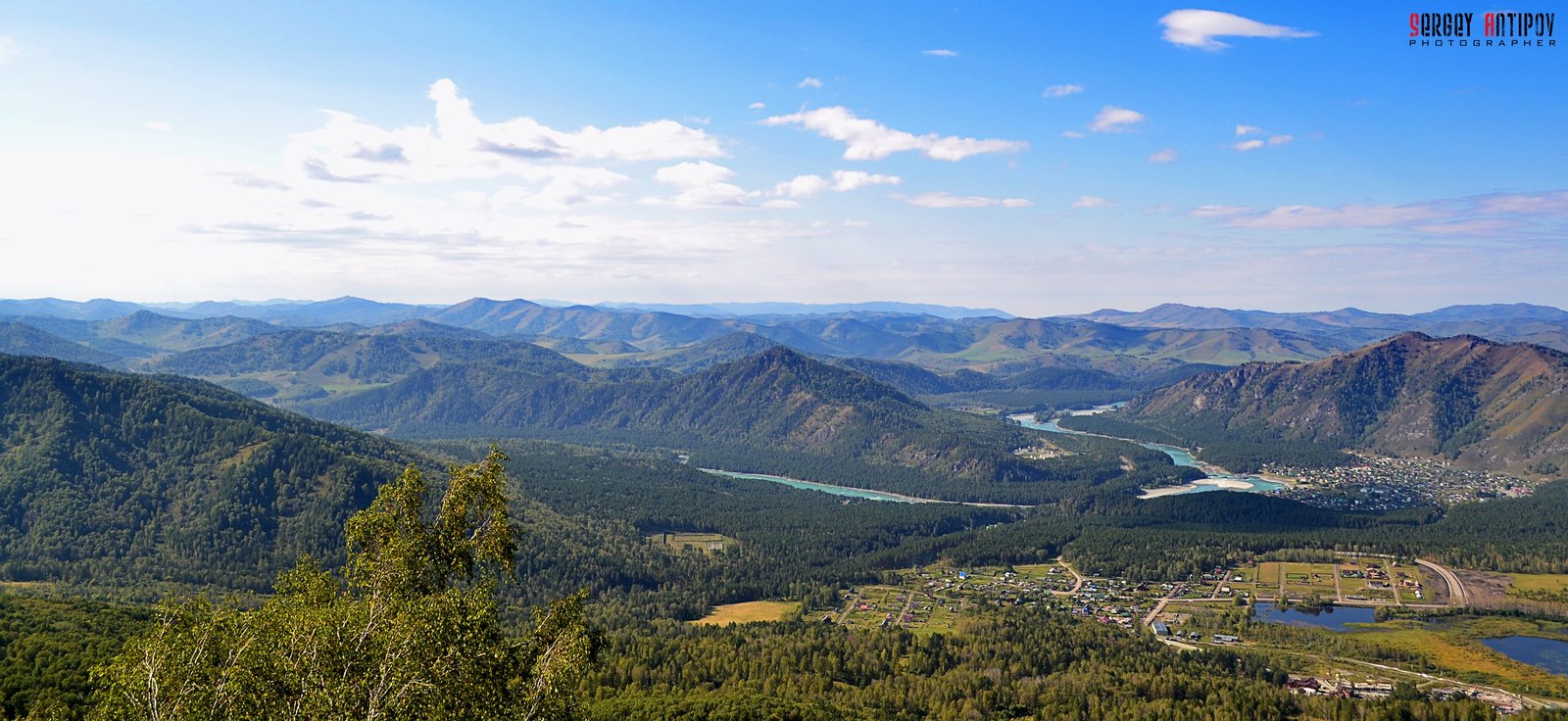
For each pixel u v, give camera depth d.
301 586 73.75
